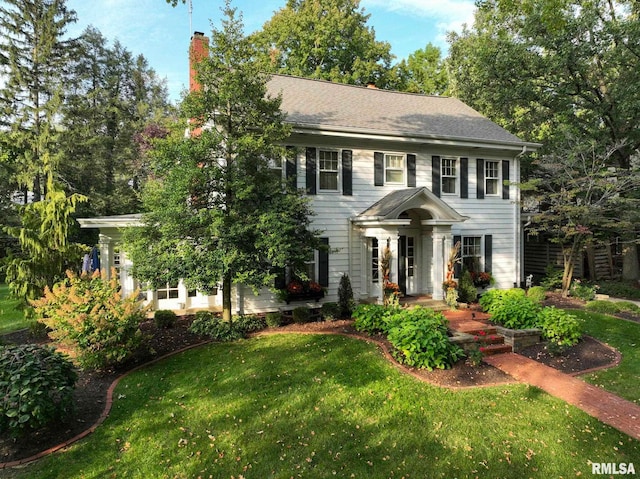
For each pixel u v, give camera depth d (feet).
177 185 28.02
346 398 20.81
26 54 80.94
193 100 29.91
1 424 15.88
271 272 32.30
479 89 66.33
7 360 17.19
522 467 15.61
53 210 33.88
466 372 24.61
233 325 32.35
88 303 25.23
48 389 16.81
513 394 21.74
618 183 48.47
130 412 19.74
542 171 54.54
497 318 32.65
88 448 16.67
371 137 42.29
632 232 53.16
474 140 46.57
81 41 89.35
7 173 74.08
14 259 32.73
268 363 25.53
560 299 47.78
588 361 26.99
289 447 16.67
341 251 42.80
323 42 87.35
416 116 50.75
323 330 33.22
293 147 37.73
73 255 34.58
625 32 50.49
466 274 45.19
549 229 51.31
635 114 53.52
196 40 43.65
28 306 32.86
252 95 30.50
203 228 29.43
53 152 77.92
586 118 59.93
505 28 60.39
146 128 88.89
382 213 39.47
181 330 33.45
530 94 59.36
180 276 28.86
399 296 39.81
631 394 22.09
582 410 20.15
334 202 42.42
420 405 20.20
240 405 20.21
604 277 61.67
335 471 15.16
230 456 16.08
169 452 16.40
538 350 28.84
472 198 49.19
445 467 15.49
